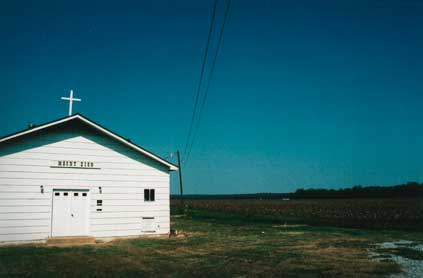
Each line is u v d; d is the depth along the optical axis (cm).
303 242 2077
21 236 1917
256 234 2547
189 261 1468
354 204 7794
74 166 2078
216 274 1225
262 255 1612
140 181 2248
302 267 1334
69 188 2053
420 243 2034
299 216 4866
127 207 2194
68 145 2077
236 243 2028
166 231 2292
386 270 1262
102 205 2128
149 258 1537
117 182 2181
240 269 1302
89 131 2139
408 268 1310
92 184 2114
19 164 1950
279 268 1317
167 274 1228
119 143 2211
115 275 1212
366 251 1728
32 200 1959
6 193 1908
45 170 2006
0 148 1917
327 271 1261
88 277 1183
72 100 2169
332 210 5816
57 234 2003
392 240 2177
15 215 1914
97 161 2141
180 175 5600
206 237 2323
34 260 1478
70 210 2050
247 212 5756
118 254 1636
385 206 6662
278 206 7506
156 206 2280
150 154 2262
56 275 1208
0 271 1267
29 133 1980
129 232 2186
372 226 3278
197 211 6181
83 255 1605
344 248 1828
